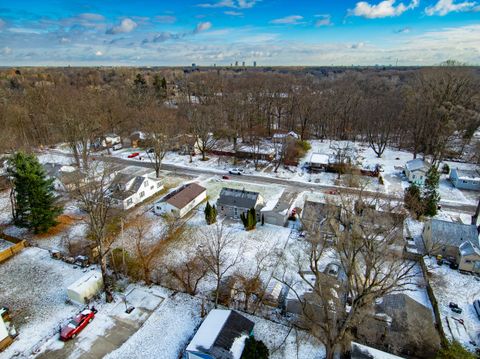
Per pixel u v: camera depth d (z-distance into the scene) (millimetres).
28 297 27125
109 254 31672
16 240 34781
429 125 64312
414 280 29125
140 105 86438
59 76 159750
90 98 74250
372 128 74688
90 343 22734
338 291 24172
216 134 68750
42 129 70500
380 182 51000
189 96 109438
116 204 41844
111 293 27453
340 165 54750
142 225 36094
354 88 100688
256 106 81938
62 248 34031
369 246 20250
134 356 21719
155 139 53594
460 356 19375
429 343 21156
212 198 46344
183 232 37312
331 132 82000
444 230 32688
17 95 83000
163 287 28281
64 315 25297
